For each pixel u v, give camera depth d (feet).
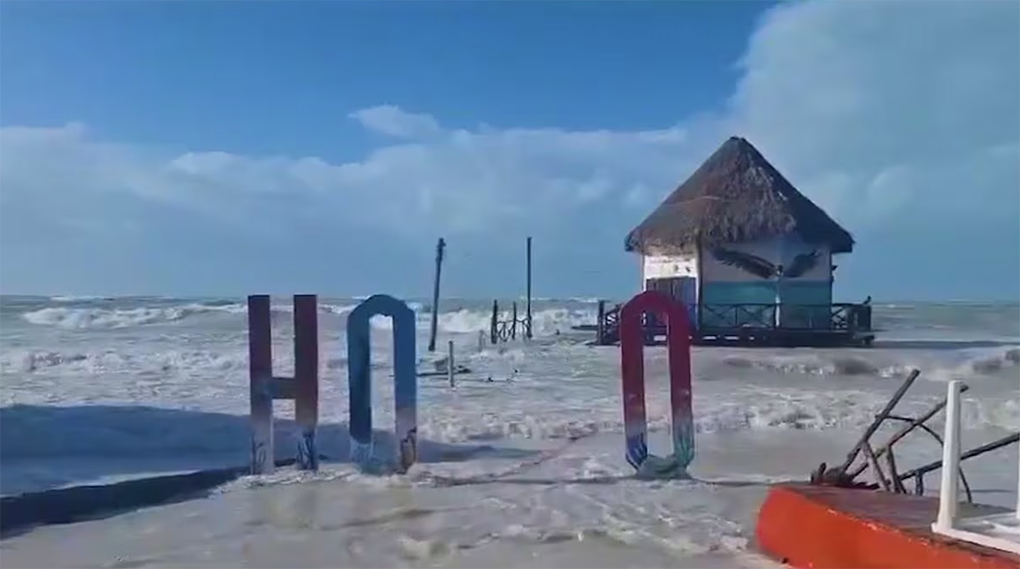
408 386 37.35
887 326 182.50
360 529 28.48
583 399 63.26
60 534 28.17
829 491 25.07
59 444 43.39
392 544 26.58
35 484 34.53
